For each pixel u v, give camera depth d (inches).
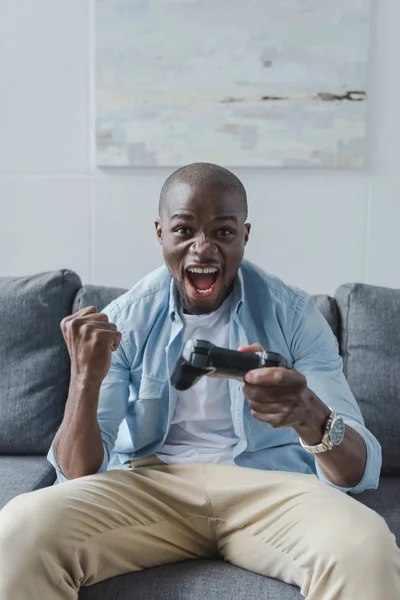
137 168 88.6
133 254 89.7
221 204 48.5
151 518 47.9
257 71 85.8
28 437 66.1
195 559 49.4
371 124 86.8
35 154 89.4
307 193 87.8
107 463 51.1
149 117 87.0
